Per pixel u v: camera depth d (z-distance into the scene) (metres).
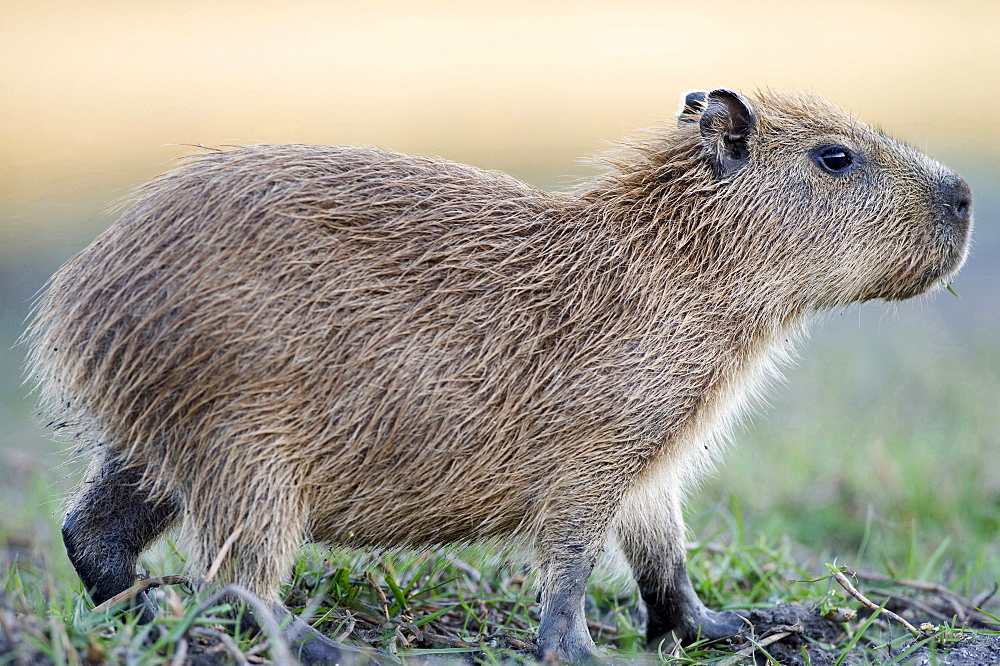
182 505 14.97
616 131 53.28
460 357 14.80
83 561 15.53
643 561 17.31
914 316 40.47
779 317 16.66
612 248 15.73
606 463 15.28
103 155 49.78
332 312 14.46
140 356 14.31
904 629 17.58
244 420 14.32
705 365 15.86
